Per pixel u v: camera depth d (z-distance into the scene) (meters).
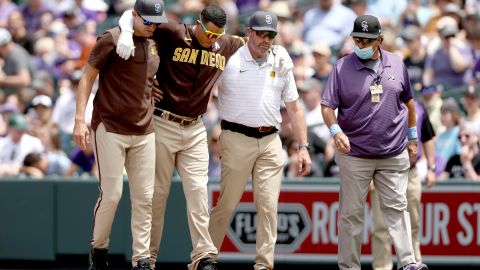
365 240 35.03
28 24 53.84
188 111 27.30
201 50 27.00
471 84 43.22
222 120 28.38
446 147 38.00
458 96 42.34
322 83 42.69
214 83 27.52
